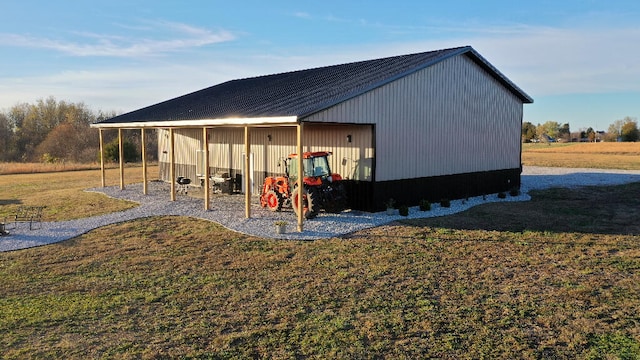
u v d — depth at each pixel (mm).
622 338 5234
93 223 11938
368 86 12016
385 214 12617
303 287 6988
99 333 5449
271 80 18453
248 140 11789
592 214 12820
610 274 7508
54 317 5922
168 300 6523
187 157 20422
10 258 8930
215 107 14750
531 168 30766
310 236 10094
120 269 8070
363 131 12914
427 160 14344
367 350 4980
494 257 8500
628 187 19219
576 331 5430
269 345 5109
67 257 8930
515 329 5480
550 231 10555
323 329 5496
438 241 9664
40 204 15977
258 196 16594
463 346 5062
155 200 15383
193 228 11180
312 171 12344
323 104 10781
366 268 7875
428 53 15594
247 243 9656
